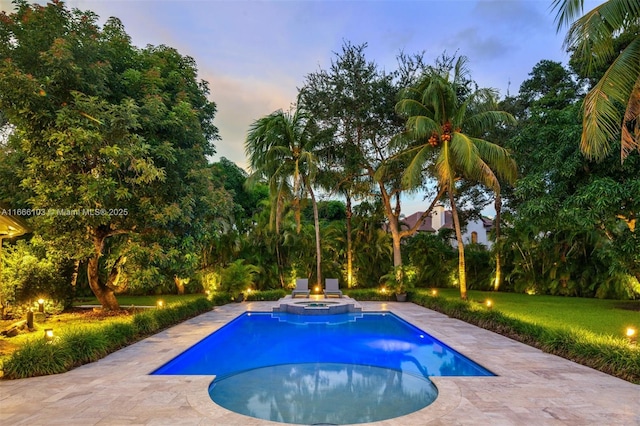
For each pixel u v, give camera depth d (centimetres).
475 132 1608
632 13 697
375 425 439
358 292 1952
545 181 1320
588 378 618
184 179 1241
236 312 1481
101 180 973
